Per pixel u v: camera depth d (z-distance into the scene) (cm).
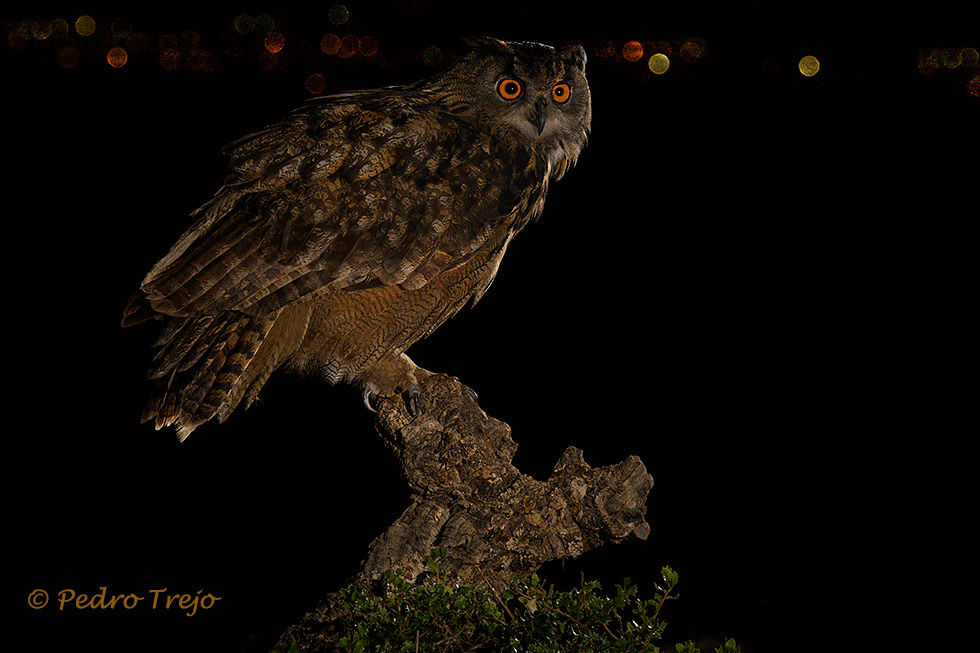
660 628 296
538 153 485
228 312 409
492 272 484
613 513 362
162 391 402
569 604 302
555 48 502
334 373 466
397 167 436
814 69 2064
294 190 421
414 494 375
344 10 2325
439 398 381
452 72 486
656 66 2092
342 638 284
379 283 434
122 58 2117
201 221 421
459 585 339
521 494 364
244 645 550
